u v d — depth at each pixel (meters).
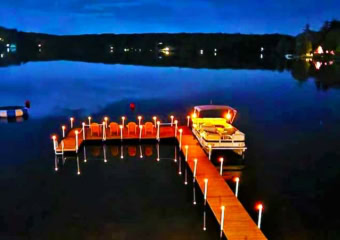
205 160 20.14
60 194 16.86
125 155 22.17
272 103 39.94
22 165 20.52
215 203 15.05
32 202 16.06
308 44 136.75
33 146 23.98
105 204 15.93
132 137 24.09
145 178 18.75
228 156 21.88
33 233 13.66
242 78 63.12
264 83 56.62
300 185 18.14
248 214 14.16
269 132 27.80
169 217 14.88
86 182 18.23
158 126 24.55
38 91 47.47
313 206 16.06
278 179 18.84
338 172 19.75
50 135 26.62
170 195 16.78
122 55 142.00
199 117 27.28
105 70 75.69
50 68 78.81
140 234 13.68
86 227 14.11
